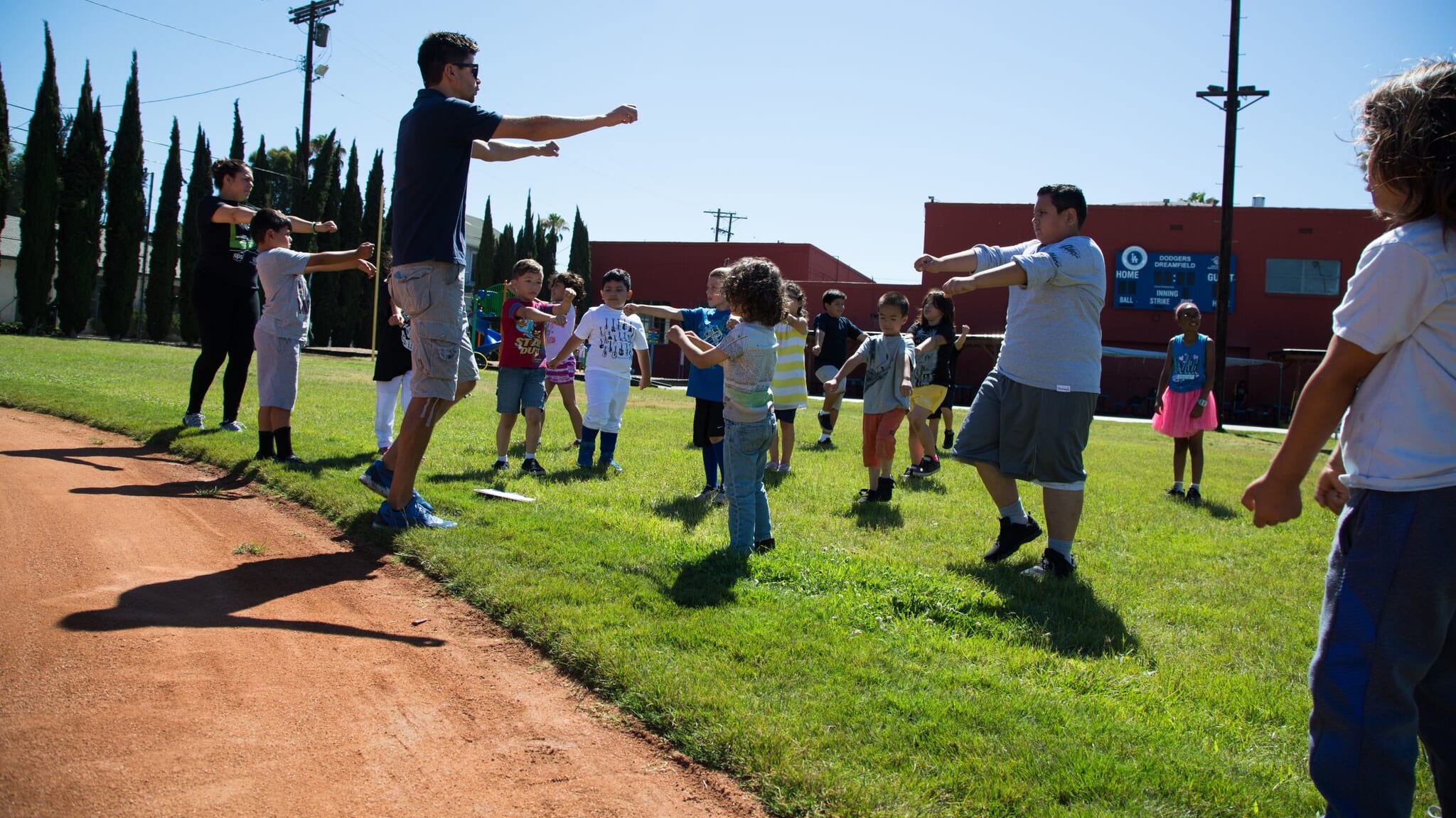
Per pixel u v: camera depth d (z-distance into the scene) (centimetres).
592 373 733
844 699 293
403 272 462
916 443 855
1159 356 3089
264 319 624
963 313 3525
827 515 629
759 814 237
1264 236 3341
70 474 552
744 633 346
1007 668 344
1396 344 190
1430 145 184
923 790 242
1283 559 573
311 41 3262
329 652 320
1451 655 194
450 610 373
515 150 516
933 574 466
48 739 240
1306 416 196
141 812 213
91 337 3375
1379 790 186
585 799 239
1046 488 496
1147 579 505
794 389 797
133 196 3397
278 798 225
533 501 561
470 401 1349
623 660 313
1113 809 240
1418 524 184
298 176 3466
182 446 662
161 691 275
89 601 341
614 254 4331
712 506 618
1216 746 290
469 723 277
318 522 497
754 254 4144
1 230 3036
